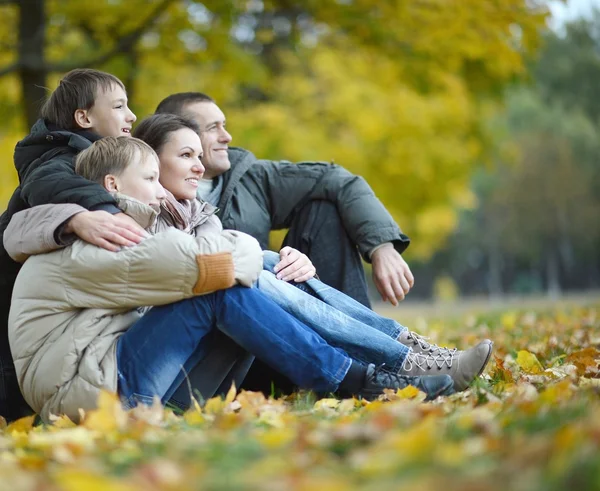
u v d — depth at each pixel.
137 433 5.31
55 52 20.64
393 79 22.91
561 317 15.35
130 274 6.51
